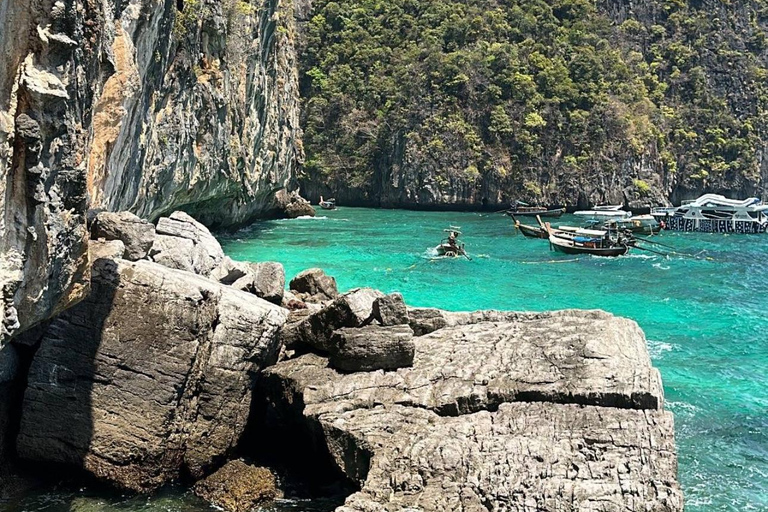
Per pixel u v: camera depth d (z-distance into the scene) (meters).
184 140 28.08
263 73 45.53
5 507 11.12
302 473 12.69
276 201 60.62
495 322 15.76
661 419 11.53
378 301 13.66
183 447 12.37
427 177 80.94
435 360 13.46
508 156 83.38
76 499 11.54
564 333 14.34
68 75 9.17
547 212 68.25
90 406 11.91
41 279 9.10
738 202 59.47
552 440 11.23
